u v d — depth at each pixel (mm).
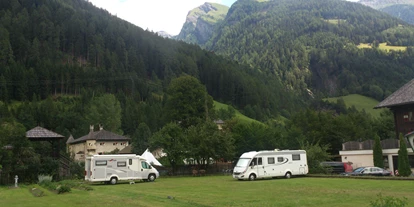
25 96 139750
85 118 119750
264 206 16734
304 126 76250
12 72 141250
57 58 176500
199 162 51875
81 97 144375
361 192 21984
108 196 21984
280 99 186125
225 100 165625
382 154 44656
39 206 18016
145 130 88500
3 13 189375
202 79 179500
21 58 163625
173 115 77938
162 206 16984
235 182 33219
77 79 158250
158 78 182875
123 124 124250
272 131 61594
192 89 78688
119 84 160500
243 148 58125
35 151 41594
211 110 82938
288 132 63406
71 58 188000
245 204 17453
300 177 38062
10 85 138750
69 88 156125
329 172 42719
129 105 133250
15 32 172500
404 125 50594
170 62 182500
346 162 45906
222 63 192500
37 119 121750
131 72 170125
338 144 66625
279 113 167875
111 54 183125
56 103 139250
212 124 52156
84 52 194875
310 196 20500
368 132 75438
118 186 30922
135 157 35875
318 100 179250
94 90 152500
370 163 48469
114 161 34719
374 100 188625
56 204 18688
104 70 163875
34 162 37969
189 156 49094
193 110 77312
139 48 199125
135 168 35719
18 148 37562
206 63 186875
